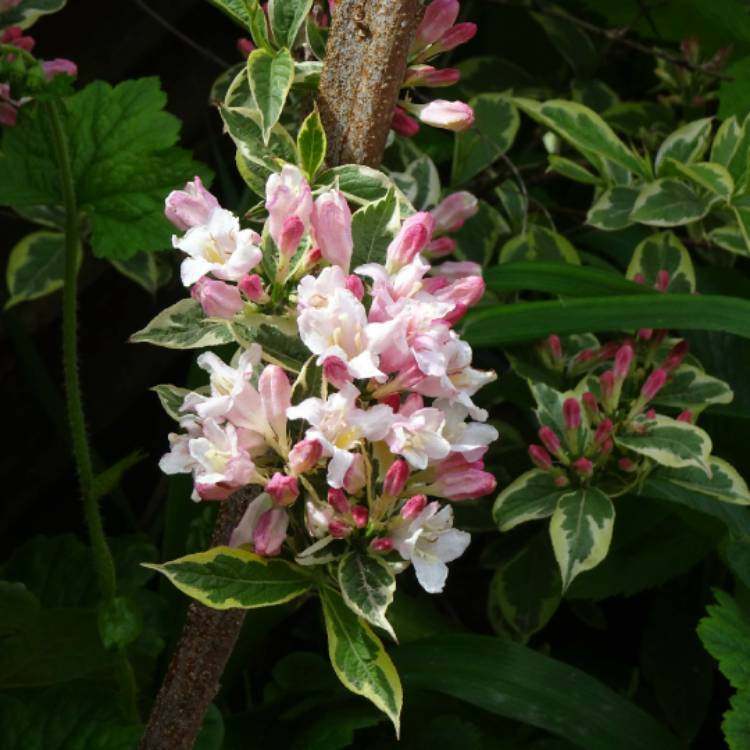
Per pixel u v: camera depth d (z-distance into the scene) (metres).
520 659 0.80
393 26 0.62
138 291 1.18
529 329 0.79
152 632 0.87
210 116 1.23
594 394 0.90
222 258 0.58
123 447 1.21
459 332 0.80
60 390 1.14
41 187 0.77
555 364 0.95
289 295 0.59
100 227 0.77
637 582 0.92
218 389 0.58
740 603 0.91
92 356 1.16
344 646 0.58
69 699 0.78
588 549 0.82
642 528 0.93
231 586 0.58
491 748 0.85
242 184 1.23
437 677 0.79
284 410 0.57
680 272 0.95
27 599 0.78
